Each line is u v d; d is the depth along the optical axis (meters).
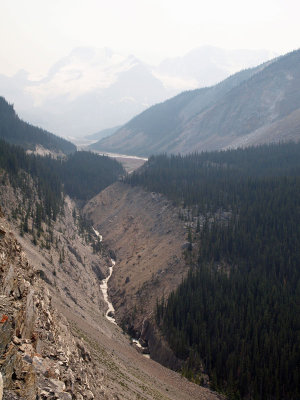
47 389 17.61
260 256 106.00
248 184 153.12
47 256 94.00
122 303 109.69
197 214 137.88
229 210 136.25
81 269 112.62
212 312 86.44
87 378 28.91
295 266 100.31
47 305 34.03
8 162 135.88
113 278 129.88
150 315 97.38
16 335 19.44
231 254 111.00
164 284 107.81
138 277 118.75
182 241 123.19
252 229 118.38
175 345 81.94
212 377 72.44
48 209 129.75
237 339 76.69
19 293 23.47
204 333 81.38
